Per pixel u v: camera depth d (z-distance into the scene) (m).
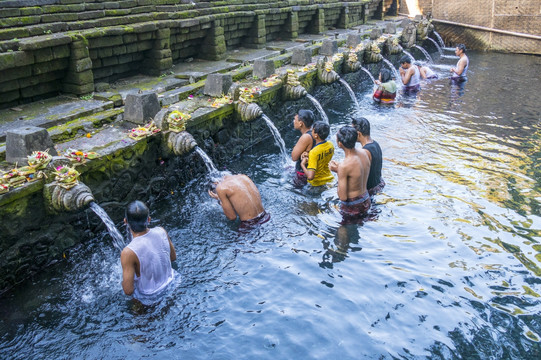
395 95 11.06
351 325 3.85
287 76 8.71
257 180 6.75
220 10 10.27
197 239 5.20
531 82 13.11
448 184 6.56
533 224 5.48
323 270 4.60
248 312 4.05
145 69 8.73
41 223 4.50
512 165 7.29
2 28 6.19
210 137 6.98
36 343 3.72
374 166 6.03
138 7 8.36
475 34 19.34
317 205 5.92
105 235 5.29
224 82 7.41
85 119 6.00
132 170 5.52
